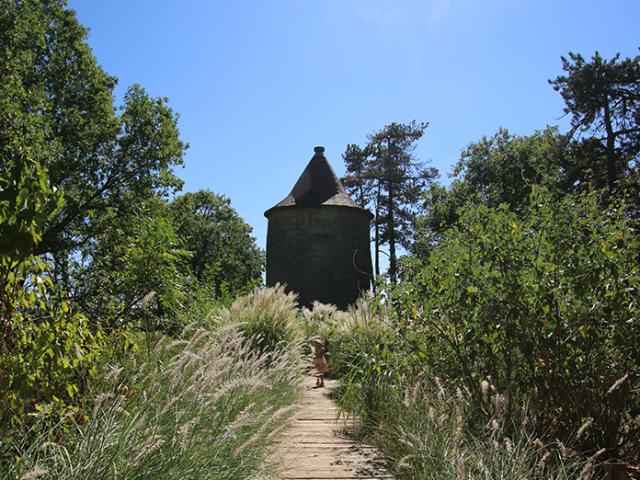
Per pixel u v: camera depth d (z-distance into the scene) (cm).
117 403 328
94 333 493
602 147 2378
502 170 2678
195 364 463
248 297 1086
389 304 556
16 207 307
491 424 425
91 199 2152
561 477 332
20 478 247
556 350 427
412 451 403
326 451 499
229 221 4809
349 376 659
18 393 316
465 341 475
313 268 2919
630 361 420
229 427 340
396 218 4038
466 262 481
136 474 275
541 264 434
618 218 488
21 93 1736
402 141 4047
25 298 352
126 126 2366
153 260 646
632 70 2281
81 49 2284
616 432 412
